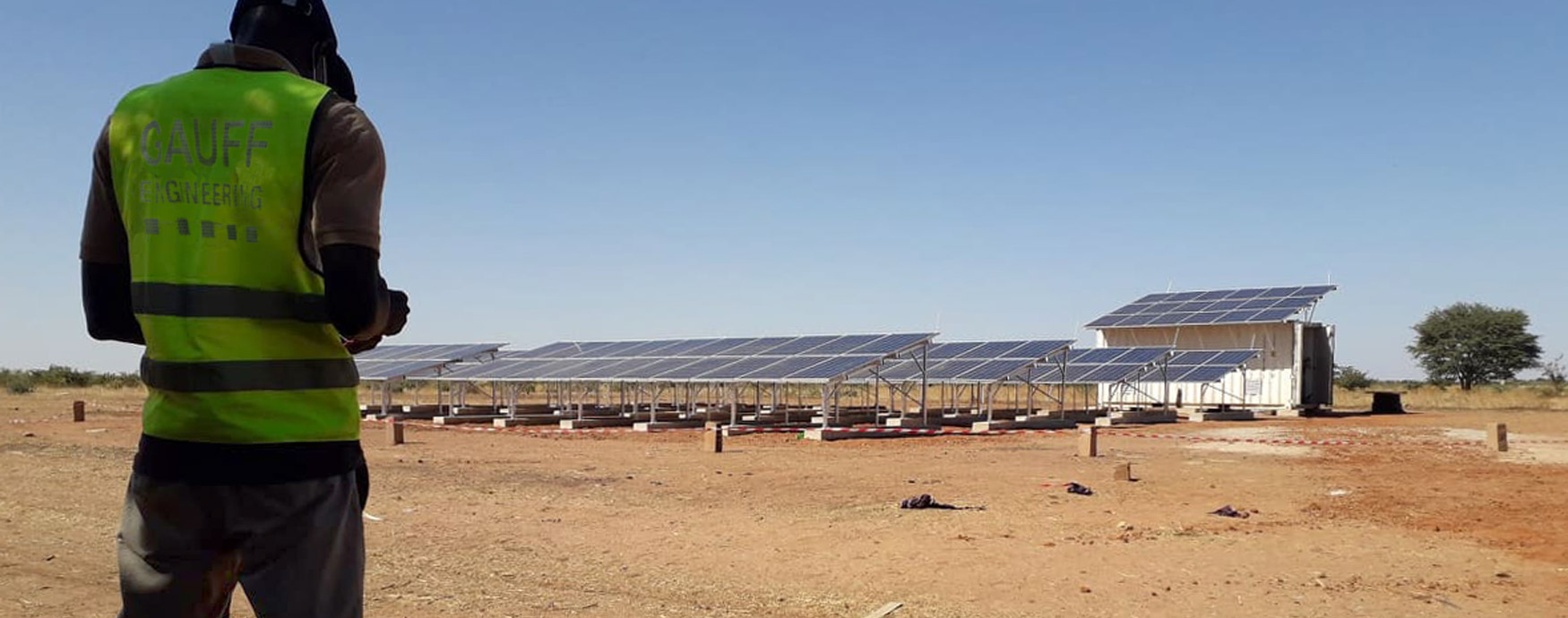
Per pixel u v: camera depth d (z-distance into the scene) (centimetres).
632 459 1912
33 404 3803
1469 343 8125
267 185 238
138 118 251
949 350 3625
